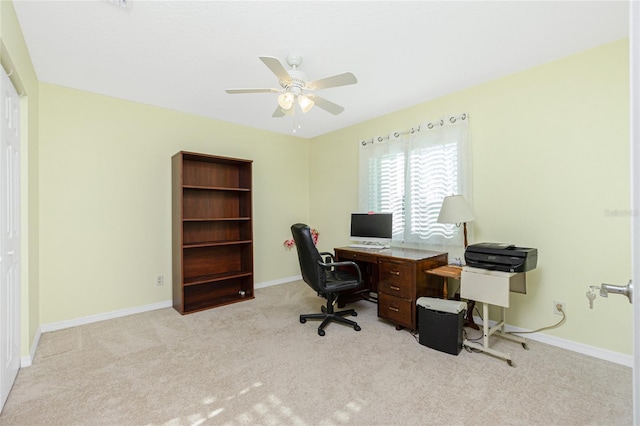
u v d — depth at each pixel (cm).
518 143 261
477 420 159
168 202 349
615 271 216
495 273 219
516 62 245
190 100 323
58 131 280
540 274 250
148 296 334
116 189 313
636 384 58
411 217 338
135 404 173
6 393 176
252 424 158
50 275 275
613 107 216
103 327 283
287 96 219
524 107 257
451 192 302
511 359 218
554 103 242
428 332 240
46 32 201
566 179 236
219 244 352
